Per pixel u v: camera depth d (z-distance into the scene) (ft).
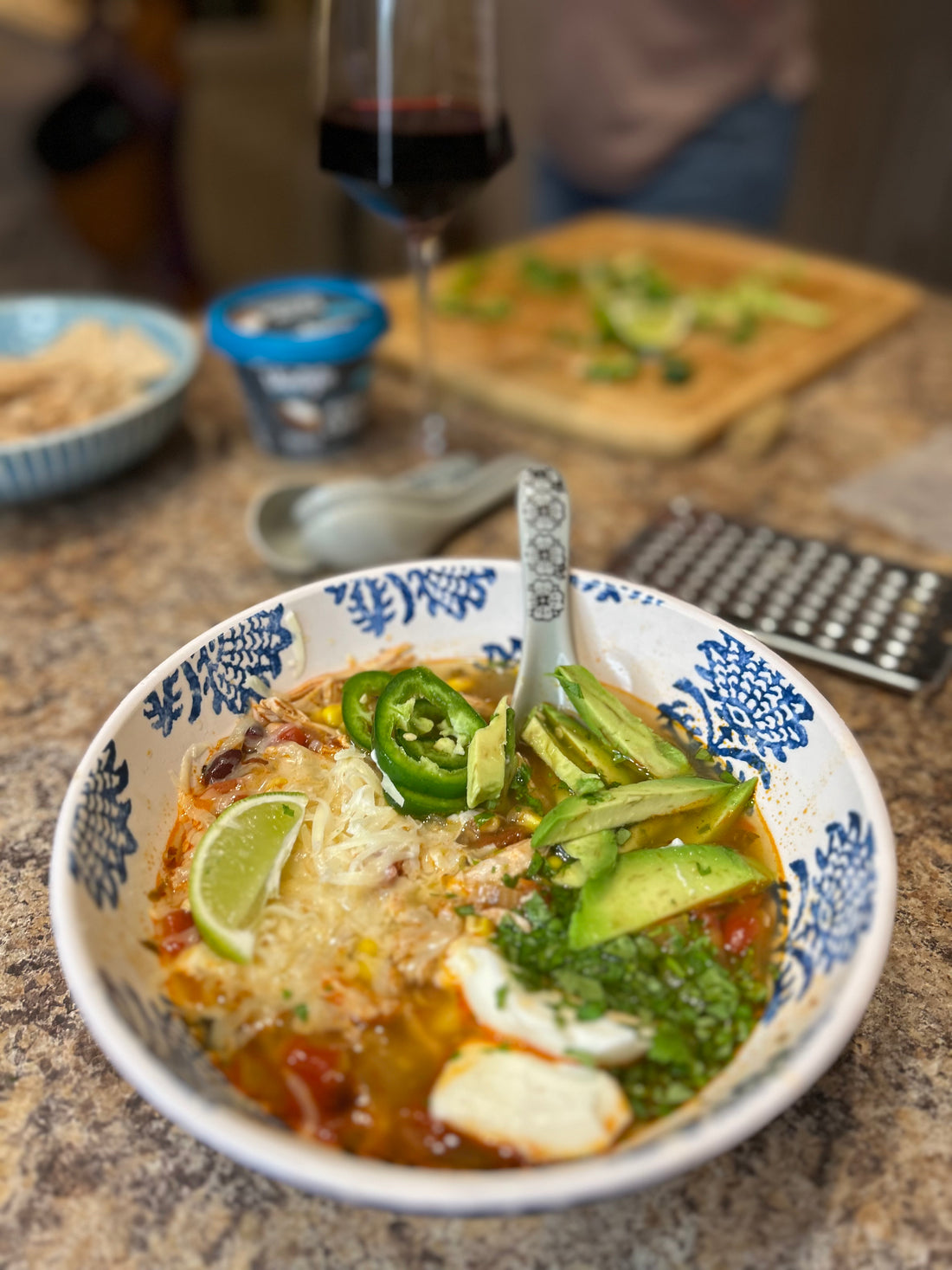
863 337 2.17
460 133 1.35
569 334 2.17
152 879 0.83
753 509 1.61
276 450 1.77
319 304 1.72
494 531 1.54
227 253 5.36
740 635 0.94
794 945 0.76
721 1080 0.67
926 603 1.27
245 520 1.61
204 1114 0.57
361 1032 0.75
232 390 2.01
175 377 1.65
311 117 5.11
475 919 0.83
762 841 0.89
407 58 1.36
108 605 1.41
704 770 0.96
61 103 3.88
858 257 4.79
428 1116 0.69
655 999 0.75
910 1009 0.84
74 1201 0.72
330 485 1.41
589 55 3.19
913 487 1.64
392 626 1.06
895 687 1.16
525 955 0.79
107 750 0.82
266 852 0.84
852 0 4.21
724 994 0.75
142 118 3.88
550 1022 0.72
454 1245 0.70
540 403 1.85
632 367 1.97
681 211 3.35
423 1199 0.53
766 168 3.30
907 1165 0.73
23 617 1.39
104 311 1.93
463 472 1.63
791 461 1.76
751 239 2.75
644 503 1.63
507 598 1.06
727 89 3.15
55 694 1.24
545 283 2.42
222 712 0.96
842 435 1.85
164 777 0.89
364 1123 0.69
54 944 0.91
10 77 7.13
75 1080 0.80
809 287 2.43
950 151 4.30
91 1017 0.62
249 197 5.22
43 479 1.51
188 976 0.76
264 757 0.95
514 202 5.08
